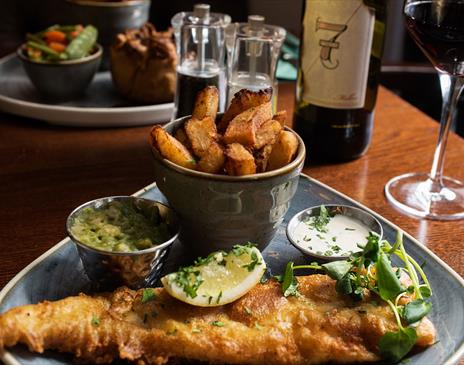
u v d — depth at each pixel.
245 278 0.47
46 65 0.77
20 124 0.77
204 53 0.69
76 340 0.43
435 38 0.58
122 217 0.51
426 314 0.46
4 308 0.46
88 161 0.69
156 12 1.23
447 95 0.65
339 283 0.47
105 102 0.82
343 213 0.58
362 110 0.70
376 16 0.67
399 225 0.62
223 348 0.43
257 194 0.49
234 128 0.51
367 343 0.45
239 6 1.27
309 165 0.71
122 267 0.48
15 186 0.64
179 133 0.53
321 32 0.66
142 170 0.68
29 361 0.43
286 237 0.57
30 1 1.17
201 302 0.45
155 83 0.79
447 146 0.77
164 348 0.44
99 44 0.90
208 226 0.51
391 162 0.73
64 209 0.61
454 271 0.52
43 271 0.50
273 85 0.67
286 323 0.45
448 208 0.65
